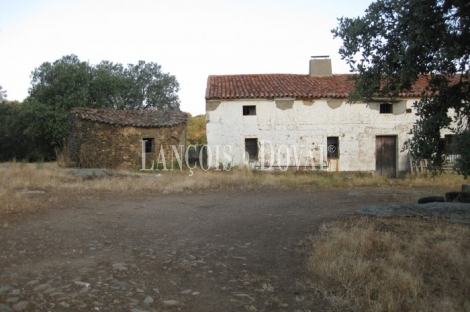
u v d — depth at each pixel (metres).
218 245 6.72
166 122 22.91
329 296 4.58
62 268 5.01
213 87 21.84
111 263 5.36
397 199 12.73
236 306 4.28
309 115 20.69
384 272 5.05
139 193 12.52
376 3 6.57
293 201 12.19
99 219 8.15
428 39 6.02
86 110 22.97
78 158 22.17
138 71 37.56
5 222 7.27
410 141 7.20
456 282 4.87
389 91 7.03
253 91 20.86
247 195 13.39
